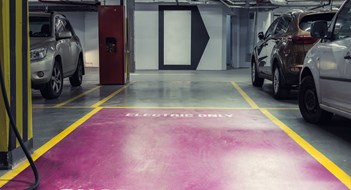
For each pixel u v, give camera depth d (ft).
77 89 35.78
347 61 16.30
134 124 20.38
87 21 61.21
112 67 38.78
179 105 26.58
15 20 13.48
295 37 26.20
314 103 20.51
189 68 58.39
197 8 57.36
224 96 31.07
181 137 17.63
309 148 15.98
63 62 31.55
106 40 38.47
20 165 13.78
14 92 13.51
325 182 12.21
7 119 13.08
